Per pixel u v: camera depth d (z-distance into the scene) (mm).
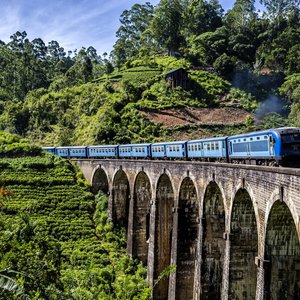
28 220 19375
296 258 22391
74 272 39812
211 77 111562
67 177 66000
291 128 28547
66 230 53906
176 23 131875
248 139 32219
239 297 27422
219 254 32375
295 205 18656
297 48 115125
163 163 40438
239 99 103750
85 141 89812
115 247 51906
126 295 40219
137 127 90438
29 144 75750
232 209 27047
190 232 37156
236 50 126312
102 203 60062
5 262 17031
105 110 93938
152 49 142625
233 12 143125
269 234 22156
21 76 138875
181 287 36875
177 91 103375
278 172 20422
